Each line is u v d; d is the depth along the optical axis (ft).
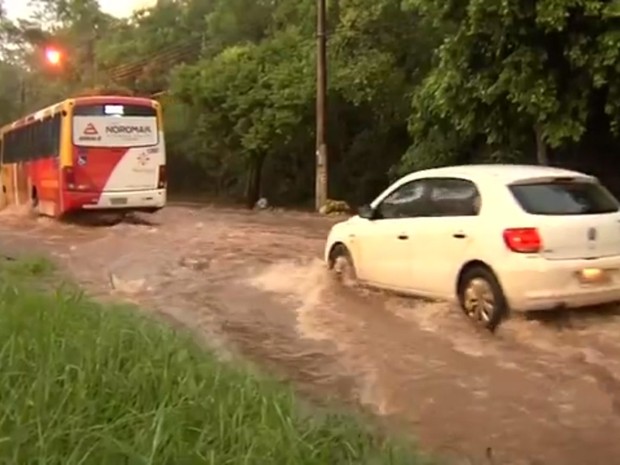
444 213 27.78
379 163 95.66
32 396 13.91
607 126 50.62
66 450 12.39
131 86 159.84
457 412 18.62
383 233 30.32
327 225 61.00
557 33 43.86
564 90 46.01
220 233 53.88
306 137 97.40
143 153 62.49
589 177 26.66
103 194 61.31
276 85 93.86
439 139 66.59
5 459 11.78
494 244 25.16
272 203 110.11
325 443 14.55
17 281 28.45
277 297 31.81
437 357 23.13
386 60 83.51
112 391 14.84
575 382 20.52
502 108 49.14
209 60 113.09
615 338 24.03
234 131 101.14
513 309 24.86
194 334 24.59
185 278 36.14
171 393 15.14
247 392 16.11
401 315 28.19
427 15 55.06
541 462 15.81
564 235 24.53
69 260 41.45
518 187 25.68
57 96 188.44
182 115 128.16
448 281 27.04
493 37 45.70
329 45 88.48
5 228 59.88
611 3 41.88
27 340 16.92
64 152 60.75
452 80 48.93
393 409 18.86
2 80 206.39
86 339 17.74
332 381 21.09
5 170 84.23
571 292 24.43
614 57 42.24
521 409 18.76
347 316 28.30
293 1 111.65
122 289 33.91
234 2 133.18
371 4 82.33
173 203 115.34
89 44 192.03
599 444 16.67
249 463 12.73
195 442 13.16
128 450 12.32
